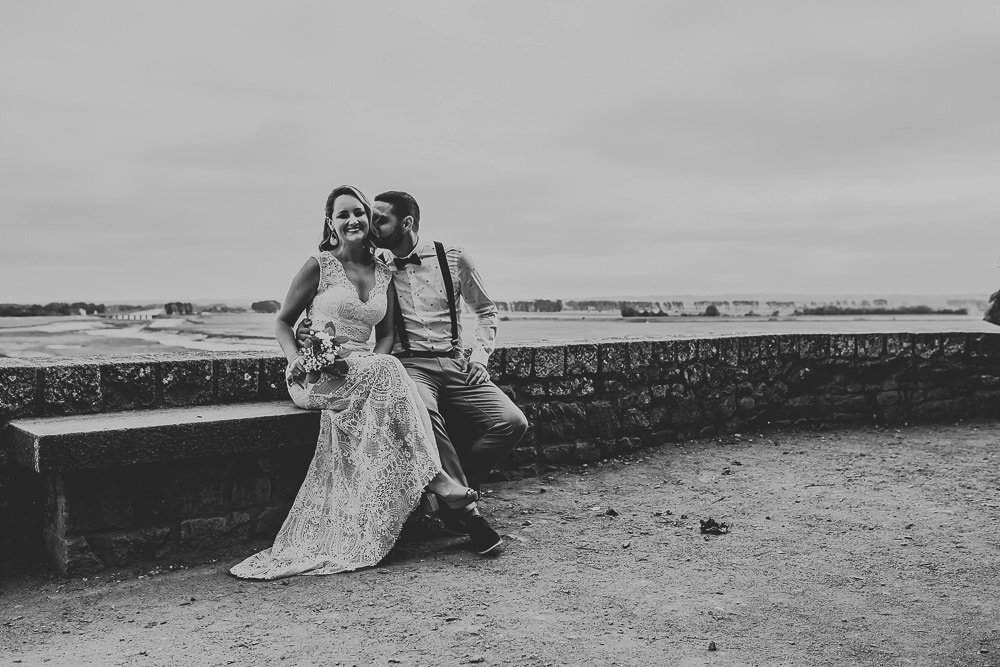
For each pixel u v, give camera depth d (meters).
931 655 2.88
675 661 2.84
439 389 4.80
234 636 3.13
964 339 7.79
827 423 7.46
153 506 3.99
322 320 4.42
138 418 4.07
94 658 2.95
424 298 4.82
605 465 6.11
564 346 6.04
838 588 3.59
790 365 7.41
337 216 4.43
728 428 7.07
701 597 3.49
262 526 4.32
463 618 3.28
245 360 4.82
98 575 3.83
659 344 6.61
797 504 5.05
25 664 2.92
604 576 3.79
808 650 2.93
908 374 7.65
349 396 4.13
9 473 3.99
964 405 7.80
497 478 5.70
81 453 3.66
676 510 4.96
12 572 3.88
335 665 2.85
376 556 3.98
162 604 3.51
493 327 5.04
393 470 4.08
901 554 4.06
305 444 4.34
